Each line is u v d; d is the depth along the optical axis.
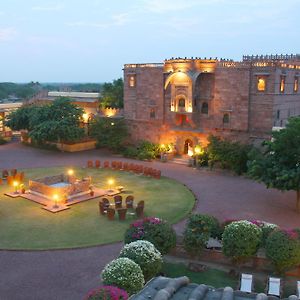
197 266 23.05
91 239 27.17
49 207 33.62
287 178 30.62
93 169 48.56
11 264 23.39
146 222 22.66
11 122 65.12
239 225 21.80
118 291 12.01
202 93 51.69
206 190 39.88
